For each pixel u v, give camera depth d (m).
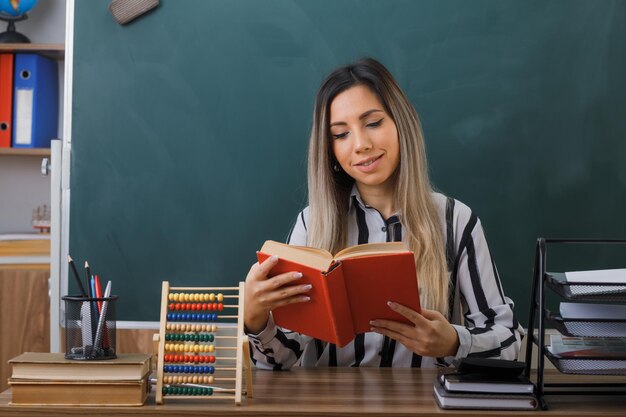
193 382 1.23
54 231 2.26
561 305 1.27
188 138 2.25
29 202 3.01
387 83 1.69
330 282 1.23
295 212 2.22
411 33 2.21
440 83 2.20
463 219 1.73
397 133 1.69
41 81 2.78
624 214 2.17
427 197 1.71
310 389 1.33
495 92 2.19
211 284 2.24
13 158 3.01
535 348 2.14
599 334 1.22
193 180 2.25
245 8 2.24
